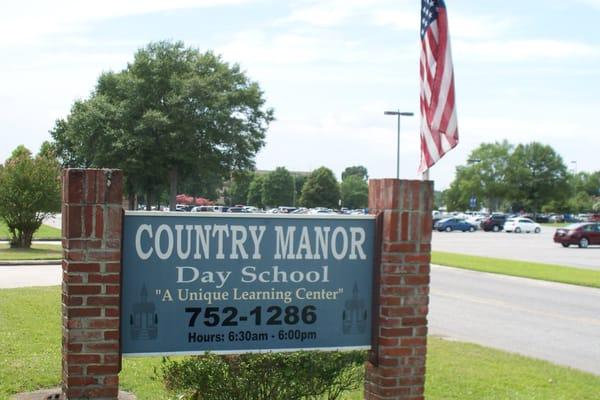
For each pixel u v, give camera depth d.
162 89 56.72
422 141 7.02
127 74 56.62
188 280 4.96
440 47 6.77
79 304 4.64
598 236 42.28
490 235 59.28
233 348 5.08
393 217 5.30
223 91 57.44
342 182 122.06
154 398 6.89
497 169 121.50
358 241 5.35
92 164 56.84
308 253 5.23
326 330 5.29
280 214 5.15
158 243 4.90
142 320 4.88
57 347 9.12
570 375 8.66
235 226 5.06
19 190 27.84
